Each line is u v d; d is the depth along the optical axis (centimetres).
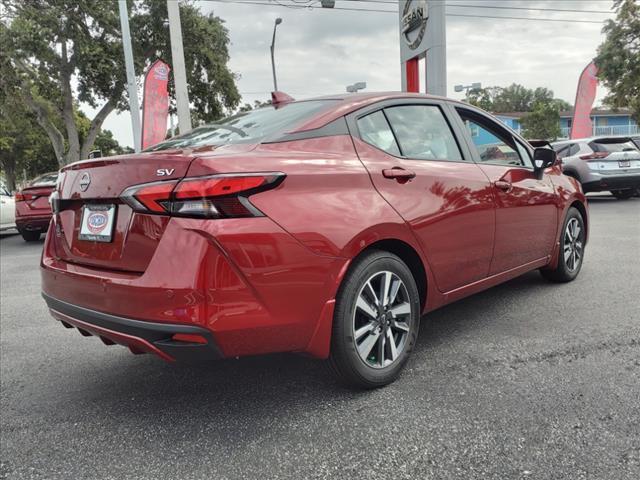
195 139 297
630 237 713
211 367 323
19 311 489
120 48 2111
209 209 216
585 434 224
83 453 233
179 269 215
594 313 383
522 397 259
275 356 336
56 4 1961
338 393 276
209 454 227
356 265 260
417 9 1256
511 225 365
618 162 1144
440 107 346
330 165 257
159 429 251
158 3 2094
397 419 246
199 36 2242
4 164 5250
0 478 216
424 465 210
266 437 238
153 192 223
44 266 287
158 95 1603
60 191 285
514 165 388
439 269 305
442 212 302
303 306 237
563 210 440
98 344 385
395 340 287
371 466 211
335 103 293
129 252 236
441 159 324
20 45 1909
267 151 245
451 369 297
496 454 213
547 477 198
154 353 231
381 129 298
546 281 479
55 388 306
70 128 2236
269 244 225
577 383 271
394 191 279
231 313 219
